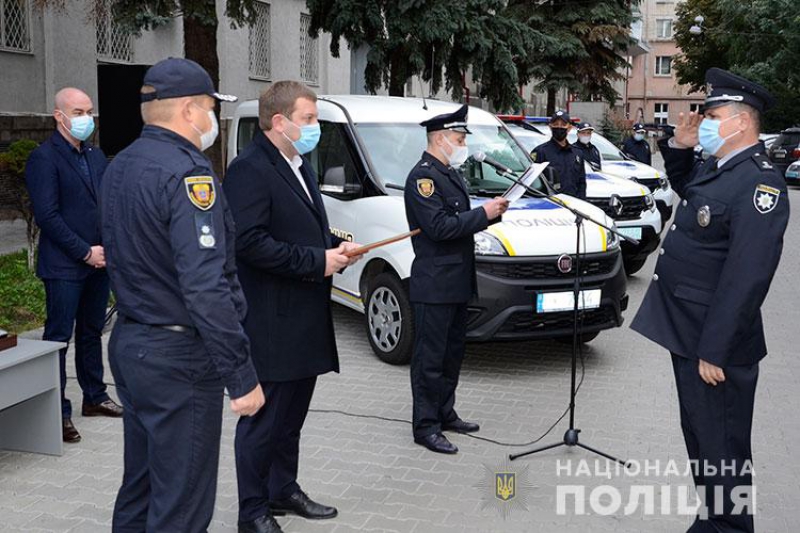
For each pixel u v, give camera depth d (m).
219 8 16.67
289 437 4.11
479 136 7.66
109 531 4.05
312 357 3.89
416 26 12.12
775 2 33.44
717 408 3.55
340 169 6.71
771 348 7.65
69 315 5.14
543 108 31.88
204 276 2.80
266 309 3.80
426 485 4.61
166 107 2.96
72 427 5.15
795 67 34.09
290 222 3.79
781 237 3.35
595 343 7.59
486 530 4.12
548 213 6.60
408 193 4.84
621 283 6.64
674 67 48.28
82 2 14.21
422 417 5.09
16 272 8.92
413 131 7.38
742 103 3.46
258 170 3.72
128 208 2.92
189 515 3.03
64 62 14.15
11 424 4.96
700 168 3.79
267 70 19.00
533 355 7.16
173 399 2.96
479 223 4.76
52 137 5.11
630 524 4.21
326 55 20.88
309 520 4.16
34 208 4.99
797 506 4.45
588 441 5.30
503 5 13.20
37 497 4.39
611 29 23.59
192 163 2.89
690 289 3.54
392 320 6.64
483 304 6.09
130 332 2.99
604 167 12.55
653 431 5.49
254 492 3.90
